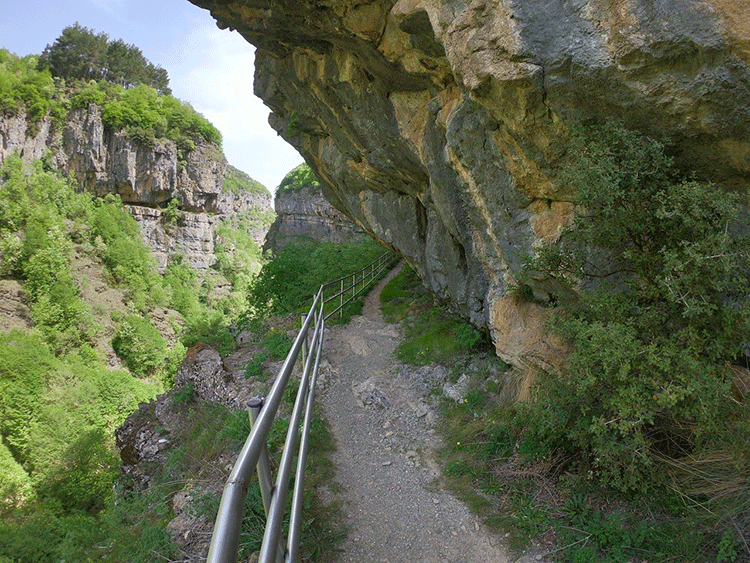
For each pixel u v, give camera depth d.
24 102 66.25
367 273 14.65
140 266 56.34
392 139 7.24
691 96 2.75
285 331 9.59
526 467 4.26
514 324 5.20
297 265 12.95
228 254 87.31
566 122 3.38
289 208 68.88
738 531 2.85
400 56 5.50
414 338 8.55
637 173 2.85
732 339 2.79
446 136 4.96
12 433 24.92
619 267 3.74
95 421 27.34
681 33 2.63
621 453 3.25
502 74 3.32
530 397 4.54
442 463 4.81
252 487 3.77
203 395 7.50
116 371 37.78
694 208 2.63
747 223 2.66
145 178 74.62
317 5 5.61
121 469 7.88
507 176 4.47
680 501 3.25
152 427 7.77
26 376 27.00
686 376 2.73
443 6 3.73
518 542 3.46
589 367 3.13
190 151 78.88
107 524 5.00
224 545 0.75
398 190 9.23
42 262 42.91
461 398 6.14
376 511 4.06
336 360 8.00
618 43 2.85
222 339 10.26
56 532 8.98
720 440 3.14
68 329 39.22
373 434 5.59
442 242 7.50
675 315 3.04
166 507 4.88
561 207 4.25
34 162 63.91
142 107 74.56
